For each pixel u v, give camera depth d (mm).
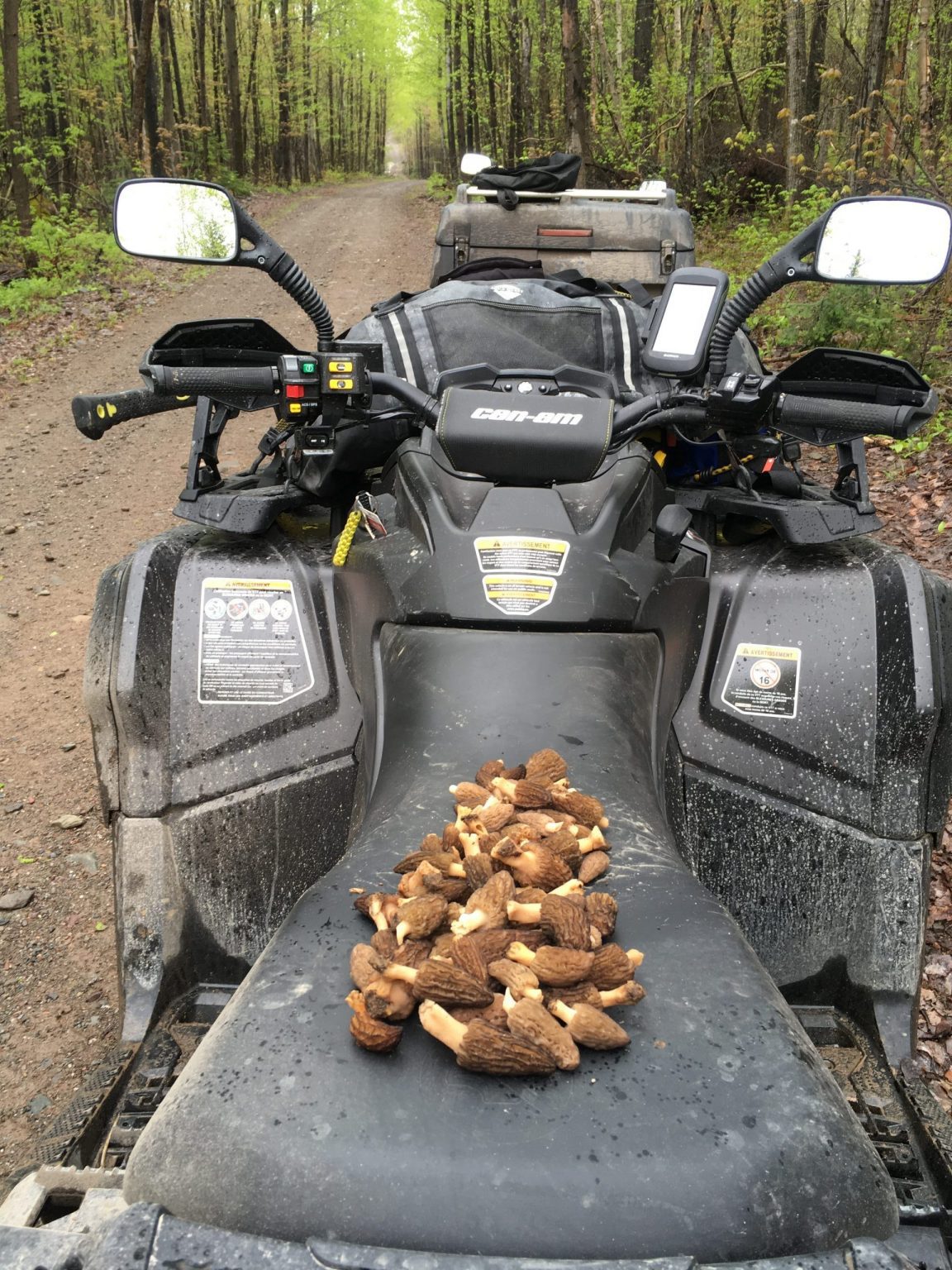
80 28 27688
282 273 2543
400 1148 1188
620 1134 1204
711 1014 1369
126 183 2494
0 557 7023
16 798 4352
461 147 40469
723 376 2611
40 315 15336
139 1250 1109
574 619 2127
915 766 2305
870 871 2324
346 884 1624
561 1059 1267
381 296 16453
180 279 18234
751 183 17844
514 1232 1127
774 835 2379
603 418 2258
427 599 2174
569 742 1871
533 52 27344
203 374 2490
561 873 1531
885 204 2426
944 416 7453
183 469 8781
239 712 2449
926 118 10555
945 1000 3176
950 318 8773
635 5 24531
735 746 2402
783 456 3033
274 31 49750
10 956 3420
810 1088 1292
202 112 39625
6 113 19047
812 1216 1179
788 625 2453
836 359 2477
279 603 2535
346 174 67375
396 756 1932
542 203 5980
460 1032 1276
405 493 2486
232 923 2443
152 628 2443
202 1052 1362
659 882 1604
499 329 3189
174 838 2408
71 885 3785
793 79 15820
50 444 9609
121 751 2408
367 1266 1081
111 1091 2096
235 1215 1176
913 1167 1921
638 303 4312
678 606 2379
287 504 2779
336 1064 1295
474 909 1452
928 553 5852
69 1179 1707
